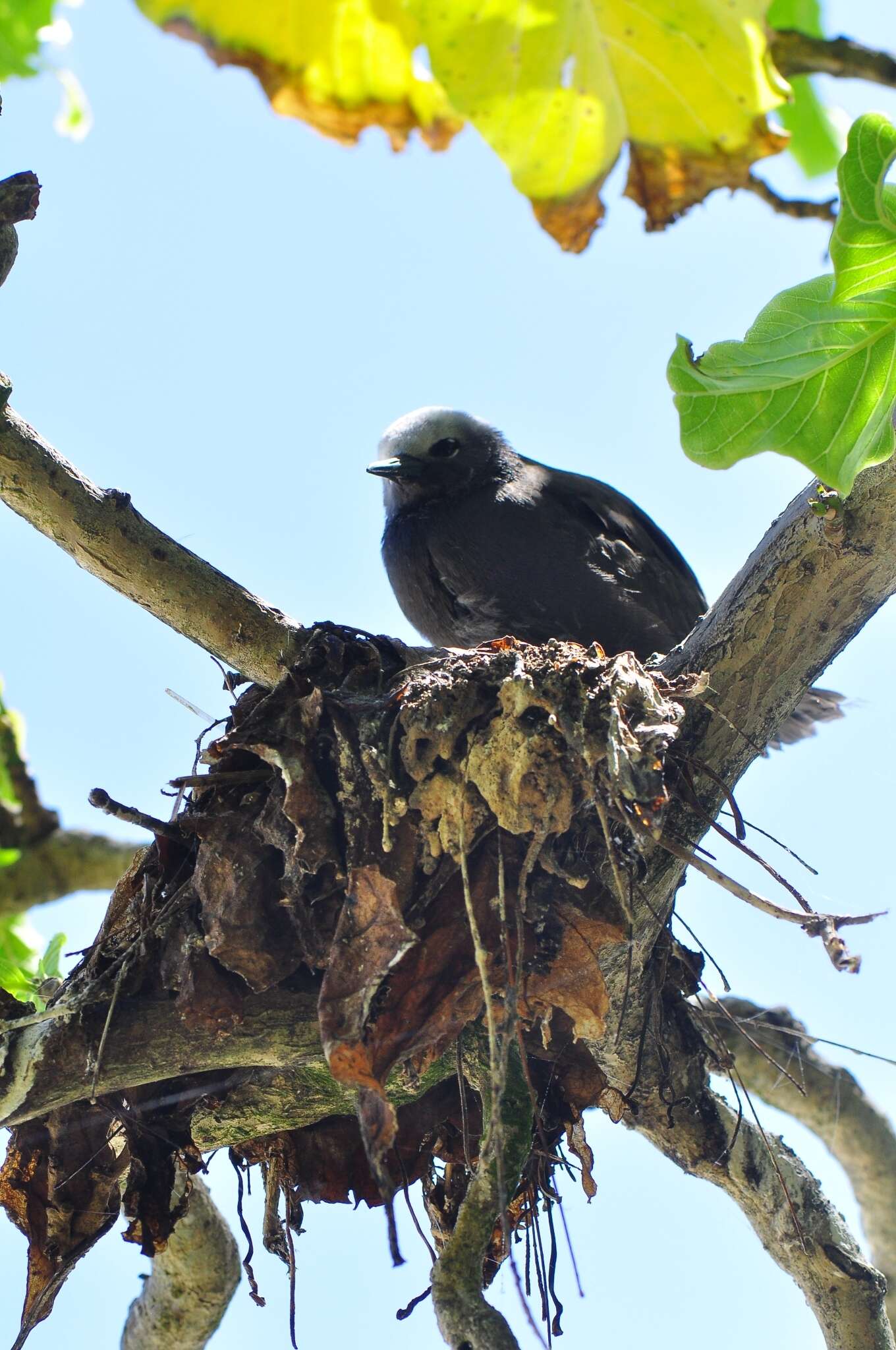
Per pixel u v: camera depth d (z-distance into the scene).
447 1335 7.80
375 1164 7.57
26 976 13.23
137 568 10.91
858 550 9.36
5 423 10.52
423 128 5.82
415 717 8.82
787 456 8.52
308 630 10.41
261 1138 10.38
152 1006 9.16
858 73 5.74
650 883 9.75
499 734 8.66
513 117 5.75
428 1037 8.48
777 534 9.85
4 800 13.72
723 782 9.93
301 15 5.38
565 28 5.44
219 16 5.38
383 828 8.74
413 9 5.35
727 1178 11.74
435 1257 9.78
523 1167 9.13
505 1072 8.26
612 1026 10.31
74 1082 9.01
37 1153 9.91
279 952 8.93
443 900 8.80
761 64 5.62
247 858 8.97
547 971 8.85
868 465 8.48
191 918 9.18
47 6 8.31
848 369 8.42
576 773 8.56
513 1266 7.02
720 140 5.94
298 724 9.05
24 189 10.03
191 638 11.24
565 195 6.07
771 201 6.35
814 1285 11.97
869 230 7.78
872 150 7.53
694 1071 10.89
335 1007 8.15
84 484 10.78
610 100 5.73
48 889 13.73
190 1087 9.91
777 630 9.77
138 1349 13.31
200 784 9.10
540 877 8.93
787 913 8.00
